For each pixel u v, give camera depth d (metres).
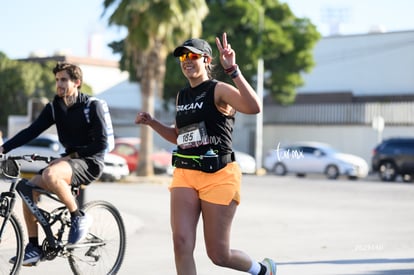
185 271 7.39
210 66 7.85
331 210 22.16
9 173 8.75
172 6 32.22
